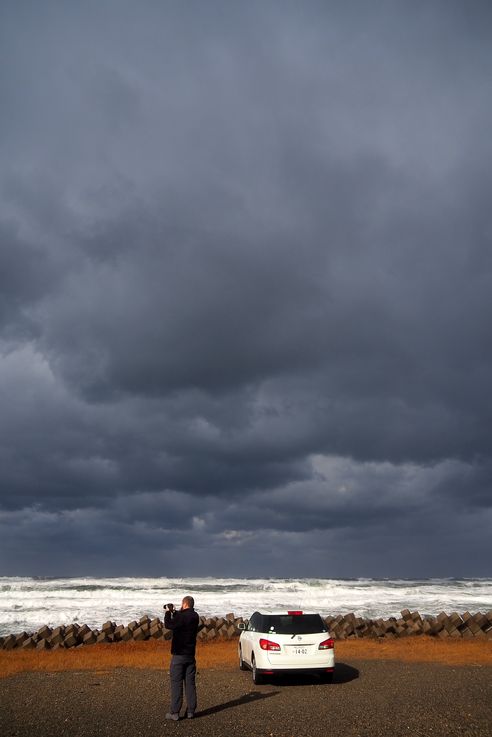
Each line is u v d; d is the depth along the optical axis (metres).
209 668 18.08
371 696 12.57
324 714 10.66
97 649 23.94
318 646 14.11
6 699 12.45
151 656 21.31
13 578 76.75
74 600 44.16
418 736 8.93
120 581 71.75
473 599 49.25
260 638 14.46
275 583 73.06
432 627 27.52
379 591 58.75
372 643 25.19
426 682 14.59
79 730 9.42
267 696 12.73
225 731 9.32
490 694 12.73
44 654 22.06
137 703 11.91
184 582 72.94
